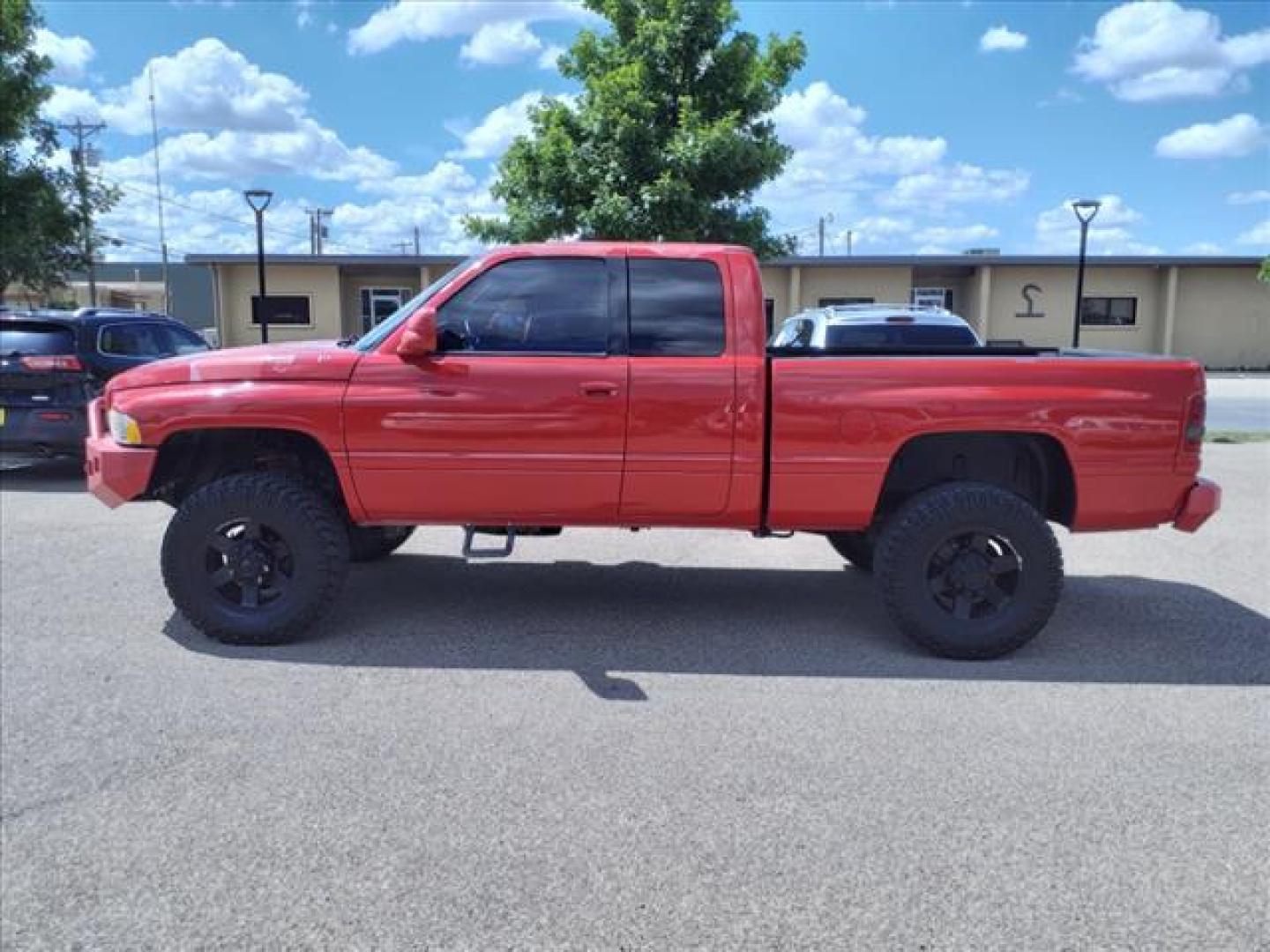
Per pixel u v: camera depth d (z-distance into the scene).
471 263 5.13
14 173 15.82
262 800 3.47
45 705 4.33
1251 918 2.85
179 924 2.77
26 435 9.62
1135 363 4.98
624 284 5.05
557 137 12.99
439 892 2.93
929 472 5.52
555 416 4.96
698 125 12.54
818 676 4.81
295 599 5.09
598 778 3.67
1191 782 3.69
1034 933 2.77
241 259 32.31
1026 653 5.19
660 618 5.75
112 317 10.56
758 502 5.08
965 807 3.48
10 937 2.71
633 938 2.73
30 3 15.86
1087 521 5.07
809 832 3.30
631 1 13.20
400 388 4.98
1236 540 8.10
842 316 10.48
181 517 5.06
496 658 5.02
